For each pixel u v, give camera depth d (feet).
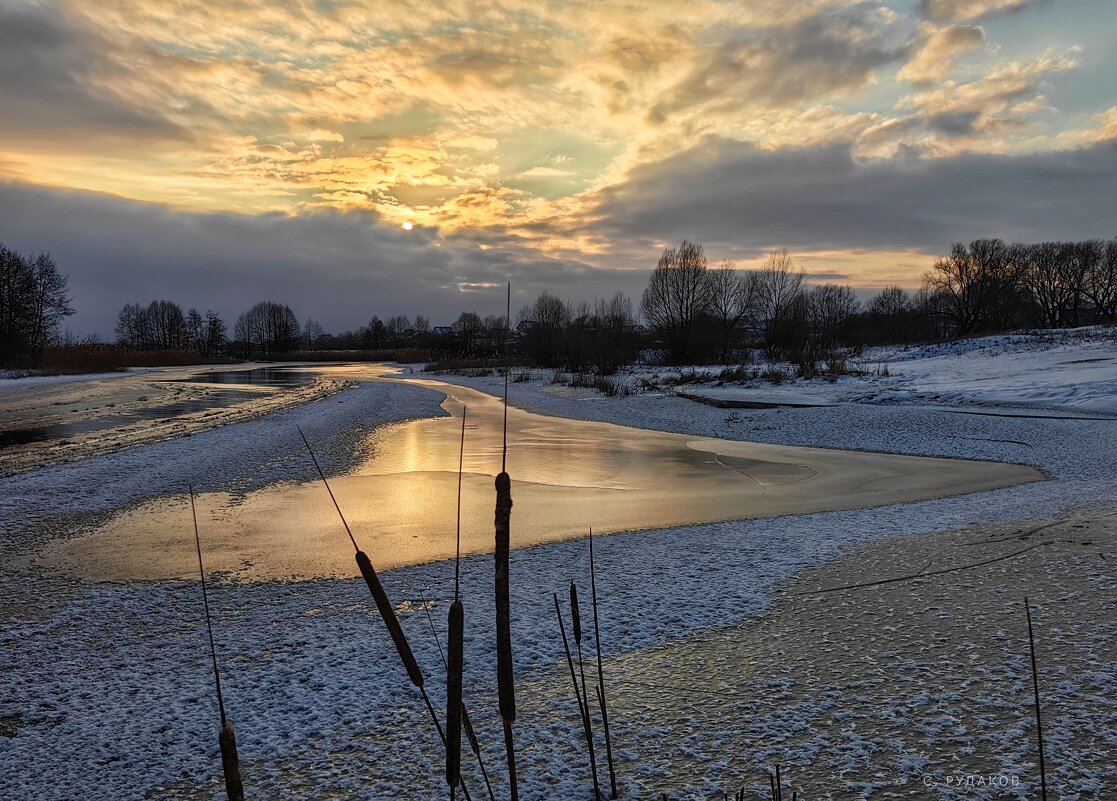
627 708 12.82
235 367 247.29
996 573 19.62
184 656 16.60
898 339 244.22
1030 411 67.31
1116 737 10.72
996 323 242.37
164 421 74.54
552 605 19.06
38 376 178.09
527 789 10.28
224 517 32.42
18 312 190.08
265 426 66.39
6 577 23.72
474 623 17.80
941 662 13.91
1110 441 50.47
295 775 11.14
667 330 160.25
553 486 40.73
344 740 12.18
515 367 183.32
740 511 33.83
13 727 13.32
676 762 10.86
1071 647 14.12
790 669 14.14
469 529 30.25
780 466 48.21
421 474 43.80
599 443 59.47
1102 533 23.12
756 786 10.07
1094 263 239.91
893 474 44.55
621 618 17.75
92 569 24.57
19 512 33.19
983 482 40.88
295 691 14.25
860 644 15.23
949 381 91.40
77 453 52.24
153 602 20.95
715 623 17.17
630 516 32.81
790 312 185.68
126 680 15.31
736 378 105.81
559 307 195.42
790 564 22.36
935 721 11.61
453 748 4.17
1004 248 240.73
